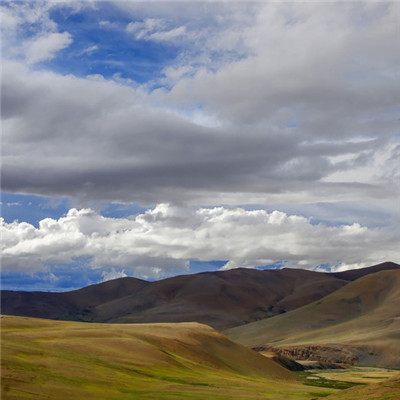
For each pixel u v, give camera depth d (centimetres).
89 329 11962
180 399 6719
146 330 13838
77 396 6212
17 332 10031
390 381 6706
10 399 5584
